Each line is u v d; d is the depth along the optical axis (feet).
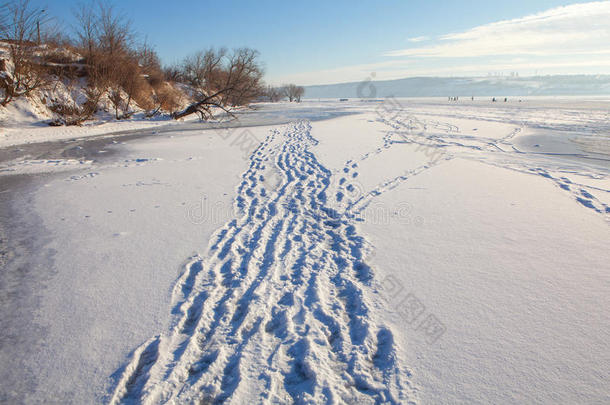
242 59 134.31
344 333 10.25
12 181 28.25
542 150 41.70
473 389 8.24
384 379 8.60
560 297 11.81
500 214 19.86
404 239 16.74
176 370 8.84
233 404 7.86
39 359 9.23
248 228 18.26
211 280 13.15
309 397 8.00
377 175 29.58
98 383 8.48
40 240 16.67
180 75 163.53
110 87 85.10
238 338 10.07
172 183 27.55
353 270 13.93
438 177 28.71
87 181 28.25
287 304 11.69
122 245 16.12
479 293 12.16
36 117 64.44
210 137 57.26
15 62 61.67
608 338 9.82
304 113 120.88
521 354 9.32
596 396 7.98
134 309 11.34
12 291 12.34
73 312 11.18
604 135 54.34
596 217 19.13
